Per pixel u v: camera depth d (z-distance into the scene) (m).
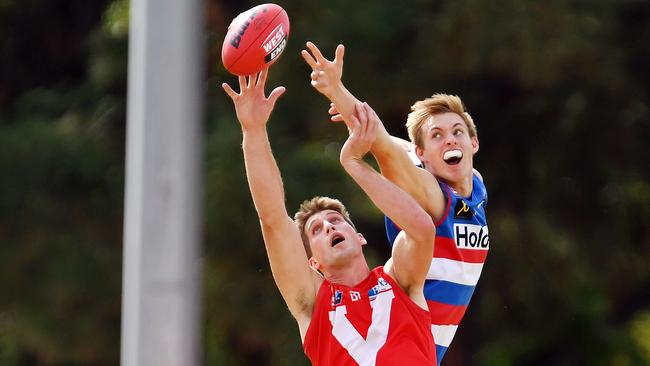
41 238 69.44
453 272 27.20
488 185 73.56
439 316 27.30
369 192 24.92
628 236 76.19
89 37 76.12
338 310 25.73
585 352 82.25
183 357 20.69
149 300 20.77
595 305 81.56
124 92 73.44
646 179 74.50
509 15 65.00
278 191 25.55
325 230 26.50
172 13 21.38
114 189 70.62
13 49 81.00
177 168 21.17
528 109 71.69
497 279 72.38
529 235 71.62
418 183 26.47
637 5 74.44
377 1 66.94
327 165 64.19
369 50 66.69
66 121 72.06
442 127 27.64
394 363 24.91
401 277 26.00
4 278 69.44
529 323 75.75
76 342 69.88
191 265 21.02
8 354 79.25
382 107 69.12
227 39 24.83
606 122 72.50
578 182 74.50
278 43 24.89
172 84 21.30
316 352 25.91
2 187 69.38
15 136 70.12
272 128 66.56
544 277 72.25
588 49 66.94
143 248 20.91
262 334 66.75
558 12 65.75
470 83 71.38
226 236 63.62
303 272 26.08
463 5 64.94
